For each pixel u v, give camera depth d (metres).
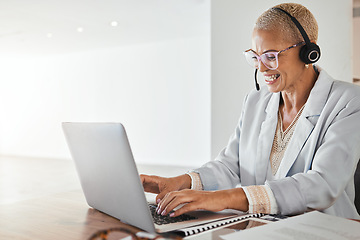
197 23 6.72
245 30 3.69
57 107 10.43
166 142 8.60
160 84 8.63
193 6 5.63
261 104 1.40
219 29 3.86
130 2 5.41
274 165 1.29
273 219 0.91
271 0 3.49
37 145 10.91
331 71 3.02
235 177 1.40
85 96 9.87
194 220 0.91
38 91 10.82
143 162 8.91
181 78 8.34
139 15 6.14
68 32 7.43
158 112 8.69
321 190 1.00
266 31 1.11
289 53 1.11
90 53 9.71
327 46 3.03
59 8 5.70
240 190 1.00
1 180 6.61
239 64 3.74
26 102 11.10
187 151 8.31
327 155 1.07
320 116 1.19
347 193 1.24
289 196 0.98
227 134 3.84
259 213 0.98
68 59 10.13
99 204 1.03
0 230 0.89
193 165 8.23
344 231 0.78
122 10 5.84
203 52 8.01
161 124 8.65
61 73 10.30
